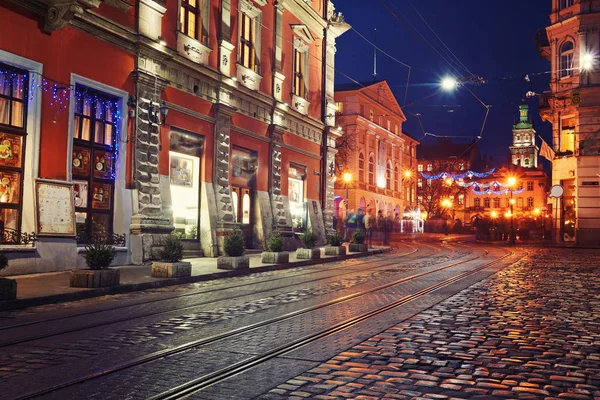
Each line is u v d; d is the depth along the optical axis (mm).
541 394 5164
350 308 10180
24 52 14727
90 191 17078
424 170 110812
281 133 28375
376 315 9469
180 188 21328
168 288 13516
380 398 4992
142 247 18047
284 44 28906
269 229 26703
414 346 7082
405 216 78312
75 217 16234
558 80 40062
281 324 8570
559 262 22266
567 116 39969
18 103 14859
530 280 15250
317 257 23109
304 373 5797
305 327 8305
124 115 18203
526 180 106688
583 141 38156
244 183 25672
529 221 65062
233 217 23391
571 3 39625
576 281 15031
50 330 8078
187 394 5105
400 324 8602
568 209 39844
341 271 18125
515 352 6809
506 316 9375
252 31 26391
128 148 18391
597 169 37750
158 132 19547
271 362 6281
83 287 12148
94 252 12492
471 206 109812
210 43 22812
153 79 19203
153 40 18938
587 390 5289
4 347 6988
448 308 10234
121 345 7102
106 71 17500
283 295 12055
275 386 5348
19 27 14586
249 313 9641
